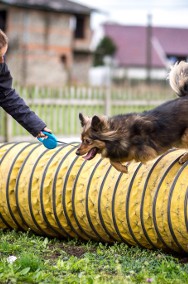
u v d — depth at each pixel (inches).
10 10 1627.7
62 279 218.5
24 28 1647.4
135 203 248.1
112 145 237.9
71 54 1795.0
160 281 218.2
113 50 2824.8
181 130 242.7
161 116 242.7
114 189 255.8
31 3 1644.9
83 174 271.3
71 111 730.8
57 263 238.1
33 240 282.5
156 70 3058.6
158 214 239.5
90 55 1961.1
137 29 3292.3
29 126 260.1
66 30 1760.6
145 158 238.8
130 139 238.1
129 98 847.1
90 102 761.0
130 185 251.8
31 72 1647.4
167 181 241.9
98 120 236.7
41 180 282.0
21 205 287.3
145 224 245.6
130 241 259.3
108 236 268.7
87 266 235.3
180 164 245.3
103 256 253.6
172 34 3580.2
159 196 241.0
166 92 1010.7
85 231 274.5
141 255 254.1
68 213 273.4
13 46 1599.4
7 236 293.6
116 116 245.4
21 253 252.5
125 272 229.8
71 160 281.0
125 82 2025.1
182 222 231.3
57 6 1699.1
